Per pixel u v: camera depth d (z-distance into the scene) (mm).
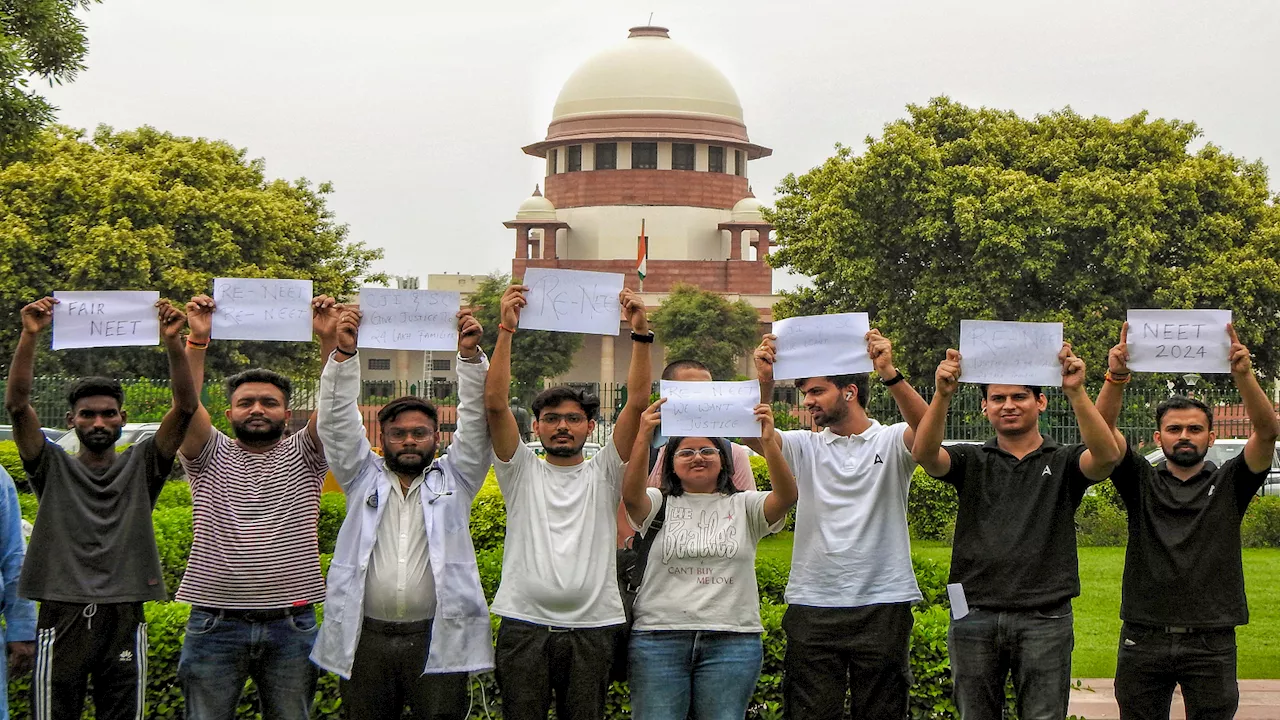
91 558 6664
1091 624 11891
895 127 34094
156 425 21781
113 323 6723
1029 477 6500
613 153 67250
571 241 67312
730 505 6715
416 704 6359
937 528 18469
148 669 7656
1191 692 6574
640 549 6691
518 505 6578
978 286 33594
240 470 6773
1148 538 6602
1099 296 32969
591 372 64438
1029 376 6453
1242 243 34281
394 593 6355
